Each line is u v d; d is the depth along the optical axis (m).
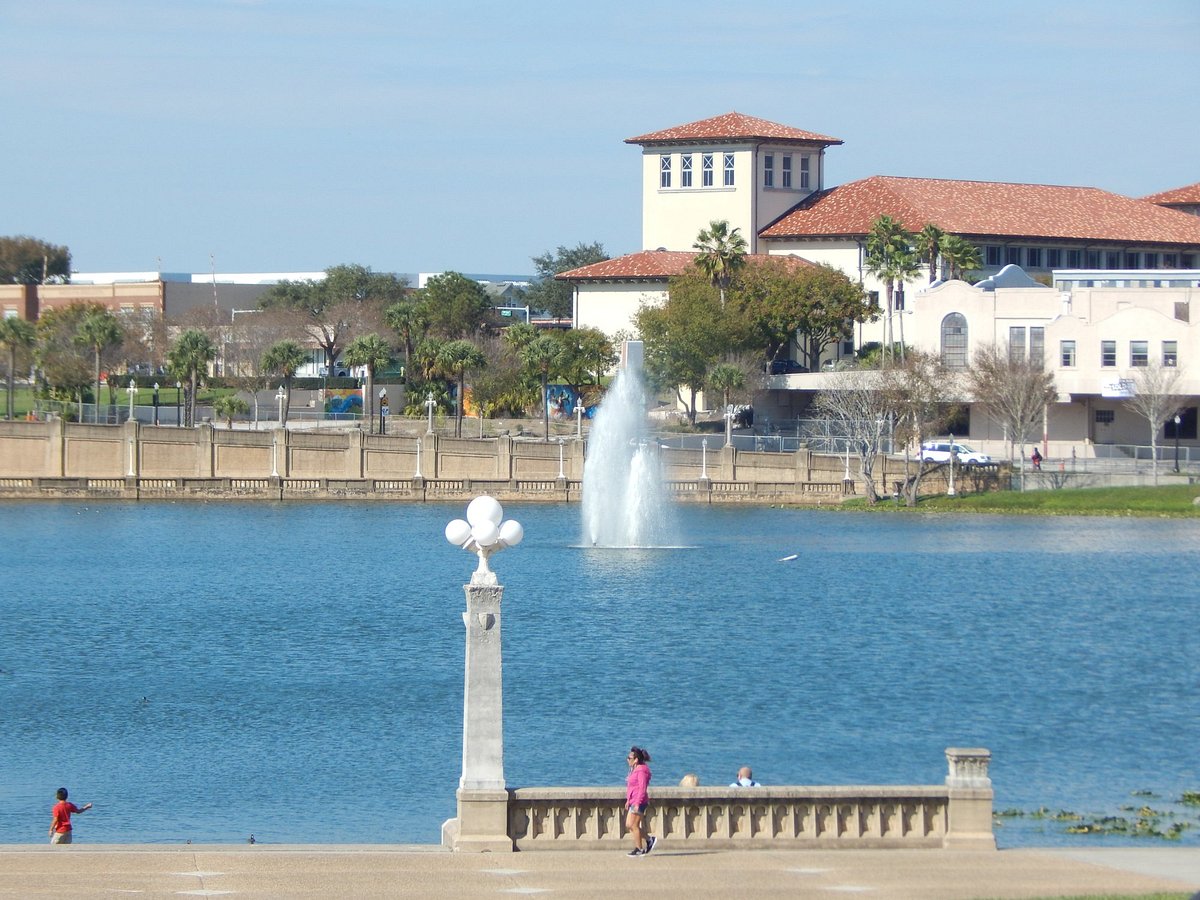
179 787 87.69
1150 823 77.88
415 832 78.88
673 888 53.19
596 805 58.91
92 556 195.00
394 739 98.88
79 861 56.59
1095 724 103.75
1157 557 189.38
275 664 125.62
